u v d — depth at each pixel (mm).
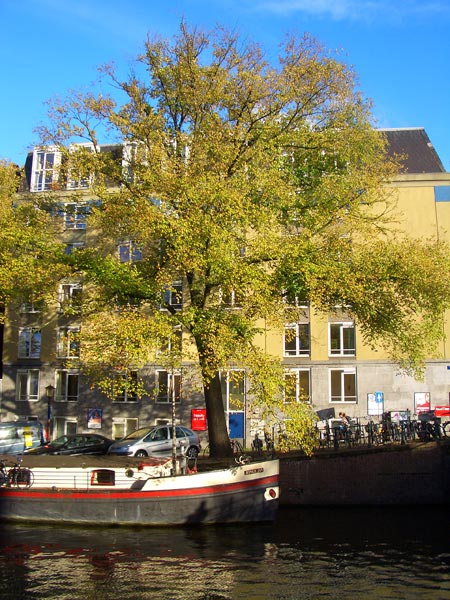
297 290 21875
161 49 23266
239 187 21359
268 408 19391
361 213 23781
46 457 22203
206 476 20359
